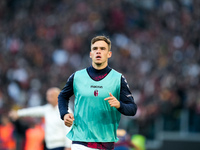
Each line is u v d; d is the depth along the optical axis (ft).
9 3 231.50
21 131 117.50
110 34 204.33
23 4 228.63
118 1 217.15
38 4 226.17
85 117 44.91
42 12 221.46
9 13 227.20
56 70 176.76
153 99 140.46
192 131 132.36
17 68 172.14
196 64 161.27
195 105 133.28
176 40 195.83
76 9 215.92
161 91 142.10
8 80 169.89
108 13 209.26
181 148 132.05
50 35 205.57
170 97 137.39
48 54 190.08
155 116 135.74
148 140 134.72
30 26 213.25
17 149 119.34
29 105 147.64
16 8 228.84
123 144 80.64
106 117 44.86
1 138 110.22
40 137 106.93
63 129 71.20
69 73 176.55
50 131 71.77
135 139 89.97
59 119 71.10
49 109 72.90
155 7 228.84
